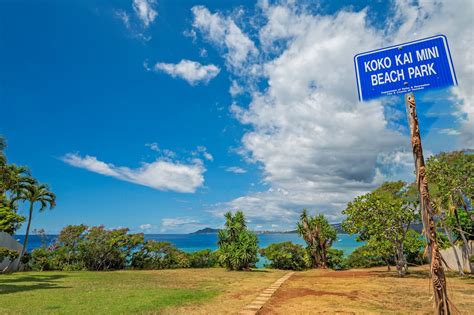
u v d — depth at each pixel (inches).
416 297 434.3
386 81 144.9
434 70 136.2
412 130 139.2
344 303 394.0
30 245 3988.7
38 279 730.2
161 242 1211.9
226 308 369.4
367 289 518.3
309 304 390.9
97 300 423.5
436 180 667.4
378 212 747.4
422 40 140.8
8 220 1048.8
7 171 880.9
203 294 478.3
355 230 781.9
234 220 1078.4
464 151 641.0
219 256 1085.8
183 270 1062.4
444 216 705.0
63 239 1105.4
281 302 410.9
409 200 728.3
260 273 916.6
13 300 424.8
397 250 748.0
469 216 684.7
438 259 130.8
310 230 1156.5
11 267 961.5
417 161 137.9
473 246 718.5
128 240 1153.4
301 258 1138.7
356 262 1160.2
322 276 781.3
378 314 329.7
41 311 352.2
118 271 1026.7
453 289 491.8
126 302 408.2
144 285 609.6
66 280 708.0
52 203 1084.5
